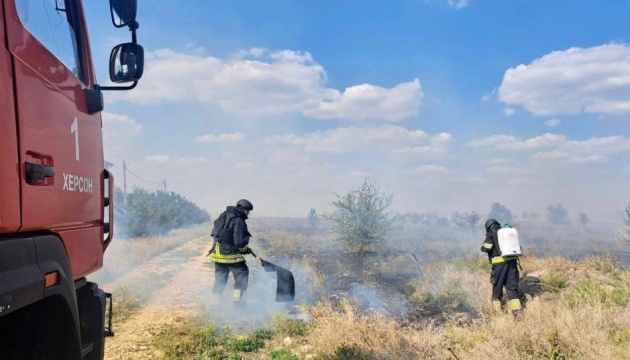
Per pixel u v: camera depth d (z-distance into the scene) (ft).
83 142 9.52
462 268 32.45
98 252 10.46
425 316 23.22
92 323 10.23
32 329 8.04
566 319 17.56
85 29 10.53
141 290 29.40
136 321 22.66
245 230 25.00
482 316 21.52
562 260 29.30
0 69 6.32
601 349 14.94
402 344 17.46
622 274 25.85
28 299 6.60
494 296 22.91
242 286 24.98
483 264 33.40
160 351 18.11
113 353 17.83
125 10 10.47
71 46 9.76
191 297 28.12
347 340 18.03
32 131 7.15
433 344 17.53
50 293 7.28
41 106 7.53
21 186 6.71
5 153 6.29
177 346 18.47
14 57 6.77
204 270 39.63
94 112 10.03
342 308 23.86
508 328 17.90
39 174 7.19
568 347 16.02
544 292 24.53
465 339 18.20
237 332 20.68
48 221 7.64
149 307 25.63
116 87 11.19
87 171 9.73
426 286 27.63
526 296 23.47
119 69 10.89
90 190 9.89
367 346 17.38
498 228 23.21
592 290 21.98
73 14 9.98
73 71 9.78
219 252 25.22
